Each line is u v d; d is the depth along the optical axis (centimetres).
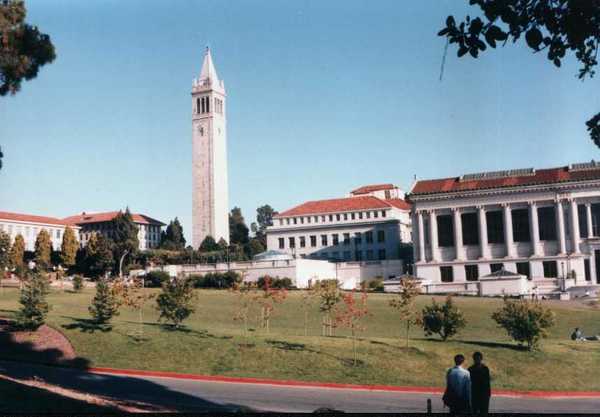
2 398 2352
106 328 5428
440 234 13138
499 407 3462
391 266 13200
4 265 12112
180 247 19488
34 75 3681
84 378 4041
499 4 1300
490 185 12781
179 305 5644
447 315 5203
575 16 1305
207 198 19275
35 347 4862
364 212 16362
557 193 12188
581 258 11825
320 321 6944
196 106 19800
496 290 10488
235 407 3189
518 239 12506
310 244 16712
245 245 18538
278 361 4550
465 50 1347
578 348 5075
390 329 6419
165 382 4025
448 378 2138
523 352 4822
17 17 3550
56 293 9362
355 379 4172
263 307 6738
